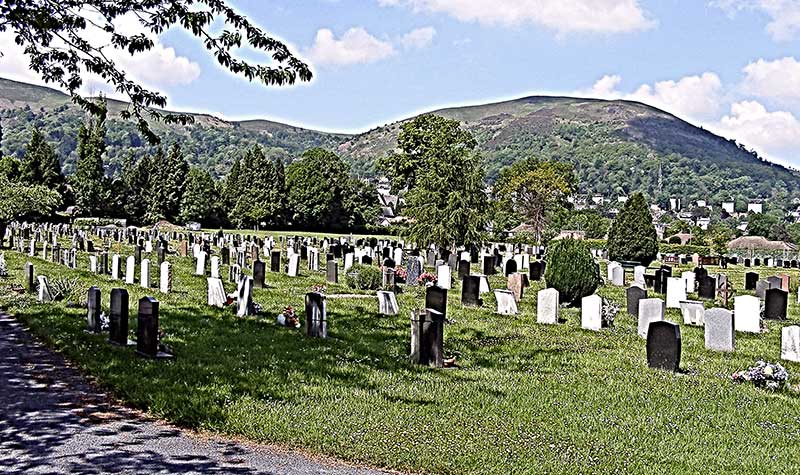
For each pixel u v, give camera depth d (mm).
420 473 7797
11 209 62156
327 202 89438
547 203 75688
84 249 41062
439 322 13328
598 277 24016
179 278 27594
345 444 8406
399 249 39094
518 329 18281
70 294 20141
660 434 9414
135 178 88875
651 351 13977
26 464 7676
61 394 10406
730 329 16250
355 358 13508
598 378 12711
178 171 89750
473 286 22719
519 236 73438
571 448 8602
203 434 8812
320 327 15500
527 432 9156
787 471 8203
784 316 22234
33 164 83125
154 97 11953
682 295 24781
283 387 10953
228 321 17172
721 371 13898
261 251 44781
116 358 12391
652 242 48719
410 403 10367
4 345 13688
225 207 91688
